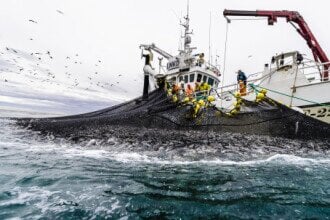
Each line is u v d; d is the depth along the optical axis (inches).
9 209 179.5
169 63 882.1
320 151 385.7
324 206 193.0
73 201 196.2
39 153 390.9
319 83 494.6
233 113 491.5
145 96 707.4
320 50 679.7
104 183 243.3
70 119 658.8
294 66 544.1
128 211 180.5
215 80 792.3
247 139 414.9
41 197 203.2
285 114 465.4
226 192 222.5
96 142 444.1
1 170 283.7
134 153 384.8
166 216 173.8
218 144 398.6
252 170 300.5
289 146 396.8
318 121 449.4
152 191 222.8
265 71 614.9
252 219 170.9
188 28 830.5
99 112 733.9
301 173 287.6
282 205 193.9
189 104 552.1
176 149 384.8
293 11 678.5
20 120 792.3
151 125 500.1
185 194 216.5
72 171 285.7
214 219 170.4
